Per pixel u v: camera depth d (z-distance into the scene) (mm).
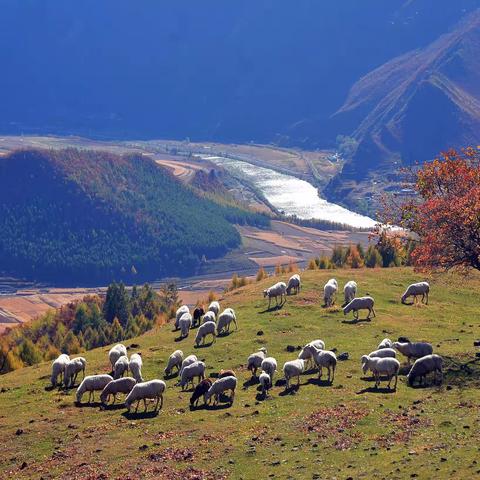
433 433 47562
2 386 73375
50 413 61188
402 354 66812
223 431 52656
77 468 49844
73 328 178625
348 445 47688
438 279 103688
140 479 46812
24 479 49469
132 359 67875
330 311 85625
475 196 67938
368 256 134250
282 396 58594
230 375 61125
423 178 75500
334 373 63344
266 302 92312
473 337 74062
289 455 47406
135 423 56594
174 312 148500
